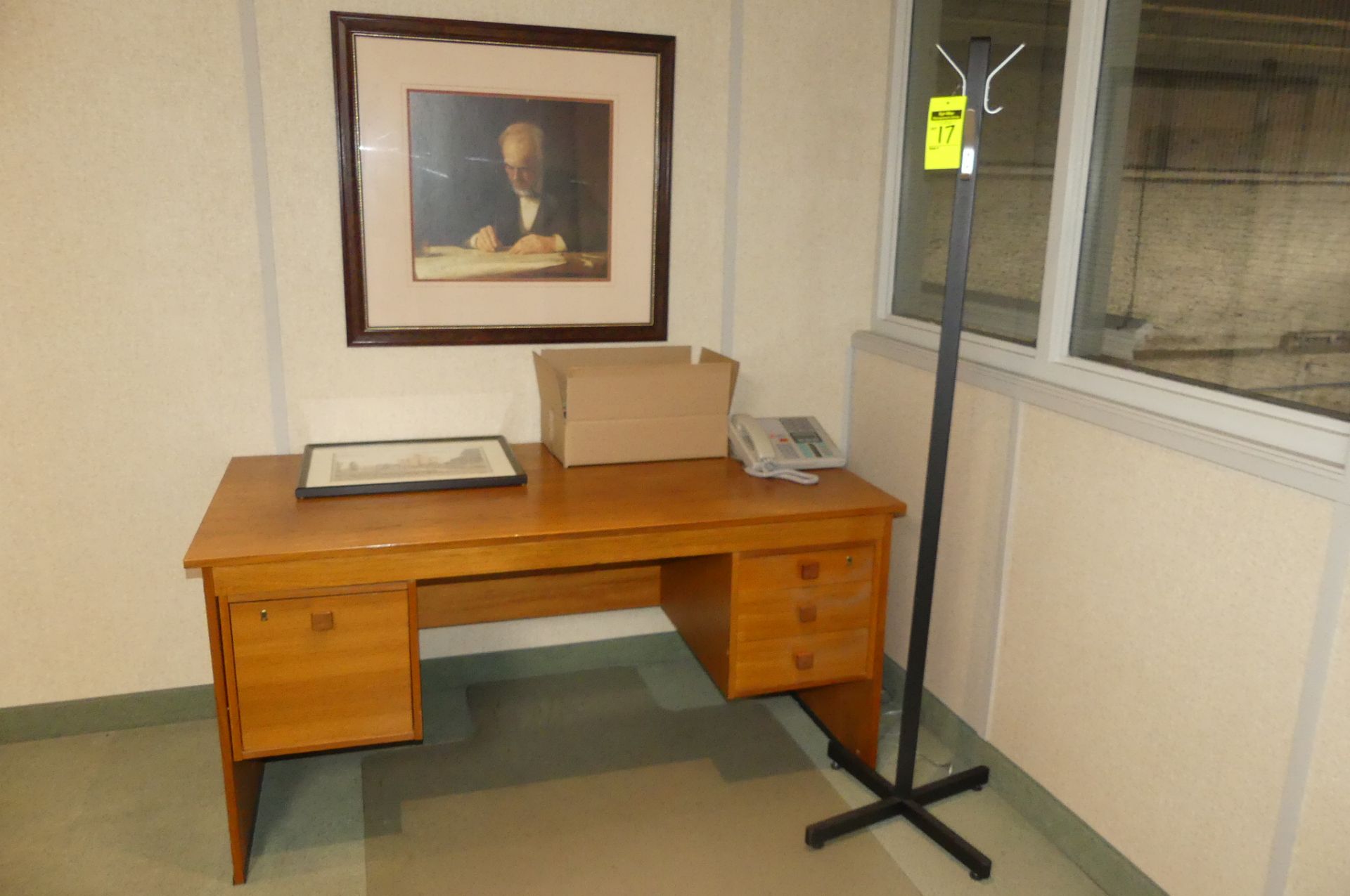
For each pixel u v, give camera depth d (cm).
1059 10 219
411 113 250
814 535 233
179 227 242
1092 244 218
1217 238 186
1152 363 204
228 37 236
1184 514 189
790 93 278
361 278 256
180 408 253
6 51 223
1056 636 225
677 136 273
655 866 218
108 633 261
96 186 235
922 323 279
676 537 223
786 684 241
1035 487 228
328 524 212
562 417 253
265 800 238
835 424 306
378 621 208
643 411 256
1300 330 171
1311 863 170
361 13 241
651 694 290
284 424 261
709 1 266
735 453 266
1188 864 193
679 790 246
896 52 279
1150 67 199
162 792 240
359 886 210
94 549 255
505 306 269
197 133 239
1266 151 174
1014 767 241
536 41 254
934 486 218
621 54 262
